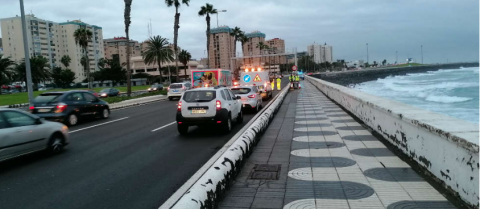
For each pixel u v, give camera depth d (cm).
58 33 13488
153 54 6912
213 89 1096
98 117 1561
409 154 624
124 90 6103
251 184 528
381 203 429
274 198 464
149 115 1731
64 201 501
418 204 420
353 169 584
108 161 746
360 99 1148
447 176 458
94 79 10431
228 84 3225
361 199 445
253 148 777
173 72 12812
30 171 672
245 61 5625
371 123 980
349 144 788
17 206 484
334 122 1166
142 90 6219
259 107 1880
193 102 1060
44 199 511
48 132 805
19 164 733
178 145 916
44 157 798
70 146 932
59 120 1314
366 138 852
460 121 538
